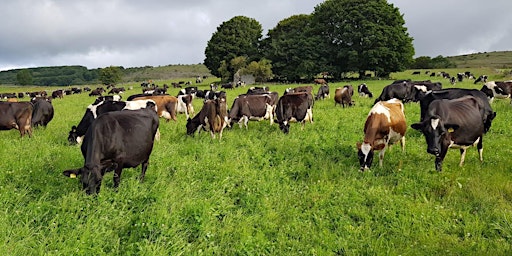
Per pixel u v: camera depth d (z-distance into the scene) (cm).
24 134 1367
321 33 6788
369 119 953
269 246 570
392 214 664
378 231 615
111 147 733
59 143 1252
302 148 1118
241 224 633
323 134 1324
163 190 715
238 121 1590
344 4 6400
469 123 870
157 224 577
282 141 1200
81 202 639
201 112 1382
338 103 2414
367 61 6009
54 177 811
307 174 920
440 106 870
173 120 1917
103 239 546
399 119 977
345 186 814
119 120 768
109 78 9694
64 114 2367
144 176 838
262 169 948
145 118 823
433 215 651
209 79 10006
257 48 7912
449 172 848
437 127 836
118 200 675
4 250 473
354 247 569
